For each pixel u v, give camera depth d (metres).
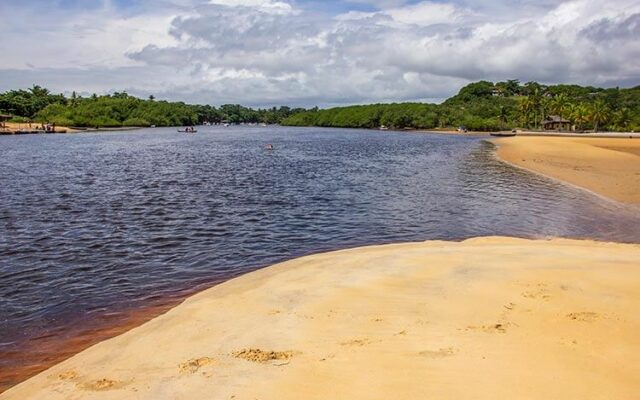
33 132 140.25
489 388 6.25
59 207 24.72
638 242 17.77
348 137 131.38
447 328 8.23
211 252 16.69
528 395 6.07
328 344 7.81
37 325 10.62
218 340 8.35
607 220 21.67
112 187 32.50
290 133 164.38
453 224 21.20
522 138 103.88
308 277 11.95
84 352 8.61
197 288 13.02
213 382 6.77
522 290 10.02
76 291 12.80
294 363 7.19
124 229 19.91
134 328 9.98
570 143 81.75
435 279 11.16
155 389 6.72
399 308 9.34
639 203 25.97
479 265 12.18
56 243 17.58
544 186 32.91
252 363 7.29
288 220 22.08
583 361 6.94
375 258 13.51
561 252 13.76
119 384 7.04
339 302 9.88
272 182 35.94
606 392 6.12
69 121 184.75
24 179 36.66
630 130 140.25
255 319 9.25
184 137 124.88
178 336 8.73
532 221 21.62
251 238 18.72
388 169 45.94
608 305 9.02
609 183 34.16
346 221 21.91
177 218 22.23
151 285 13.28
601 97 199.25
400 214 23.42
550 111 162.00
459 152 69.88
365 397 6.14
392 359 7.15
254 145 89.94
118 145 86.50
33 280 13.65
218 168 46.75
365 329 8.37
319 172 43.41
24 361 8.95
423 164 50.97
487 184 34.16
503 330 8.06
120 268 14.79
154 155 63.38
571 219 21.97
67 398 6.77
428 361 7.04
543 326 8.17
